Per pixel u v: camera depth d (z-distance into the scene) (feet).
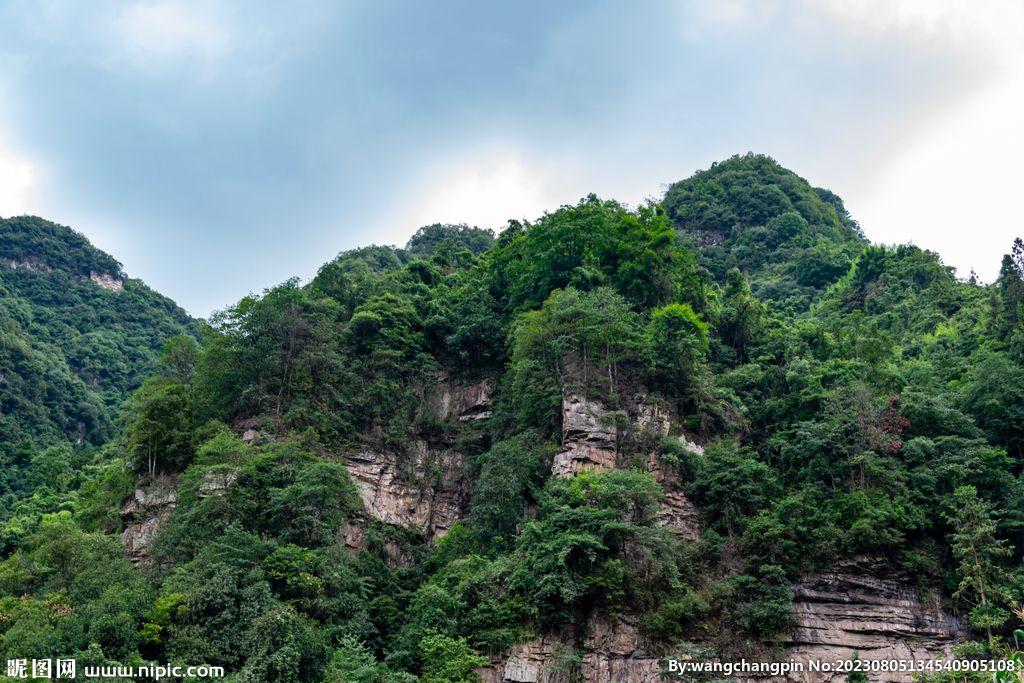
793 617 141.59
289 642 120.57
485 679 131.03
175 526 147.23
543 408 177.17
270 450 164.86
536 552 139.85
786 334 227.40
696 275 225.97
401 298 223.30
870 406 172.55
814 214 481.05
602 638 133.90
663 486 161.99
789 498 154.51
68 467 284.41
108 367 461.78
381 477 180.55
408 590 159.63
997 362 181.27
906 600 145.89
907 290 314.76
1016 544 149.18
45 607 119.65
